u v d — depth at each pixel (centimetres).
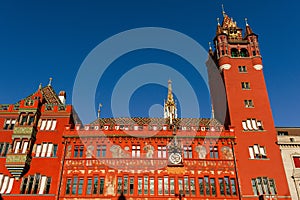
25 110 4716
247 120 4944
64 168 4416
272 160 4553
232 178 4403
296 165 4547
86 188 4284
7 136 4641
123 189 4278
